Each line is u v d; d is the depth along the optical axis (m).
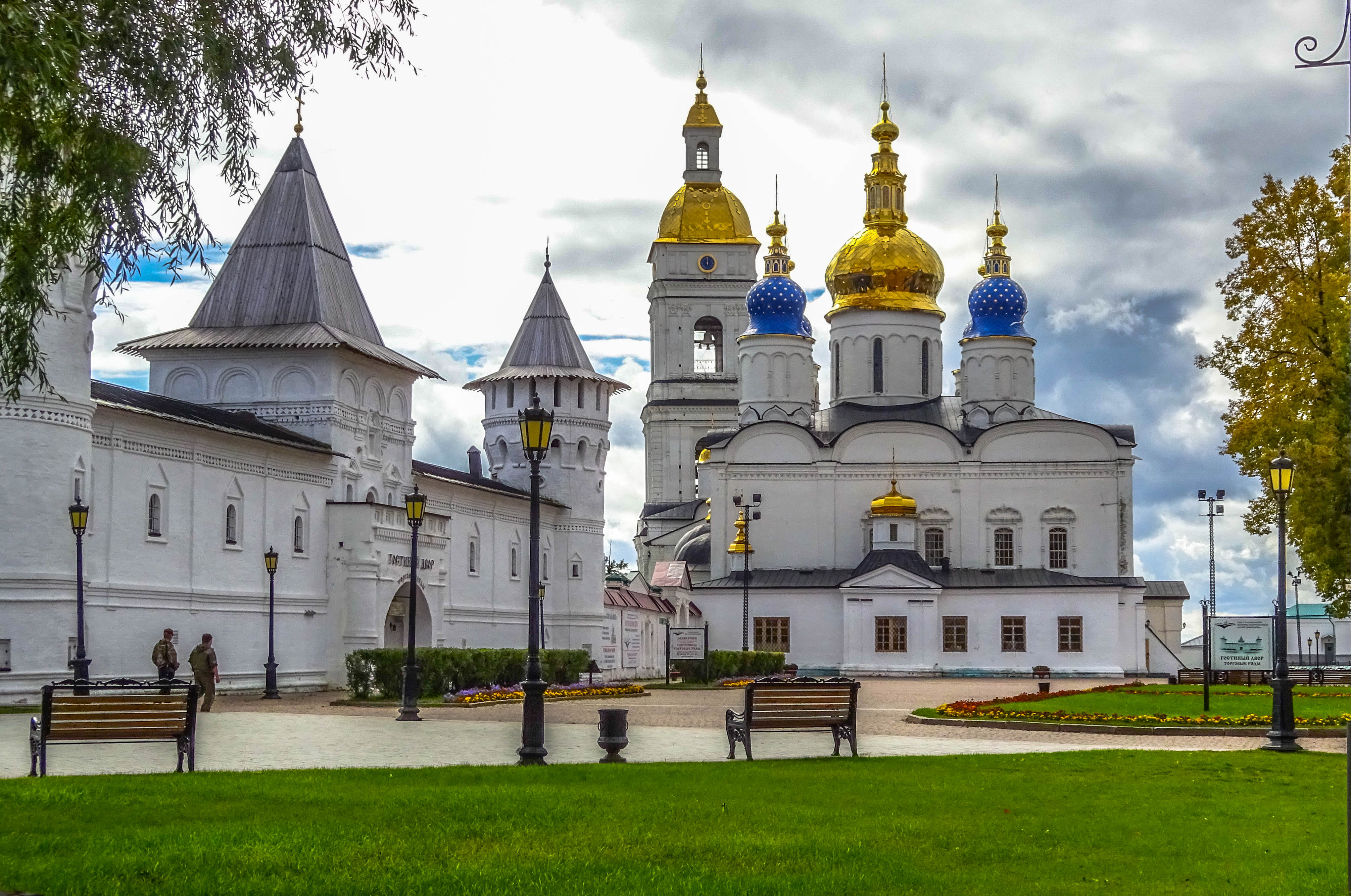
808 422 98.06
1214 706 41.91
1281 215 46.53
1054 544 92.56
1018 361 96.88
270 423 58.59
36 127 19.19
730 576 92.50
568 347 78.81
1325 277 44.97
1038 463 92.81
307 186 61.69
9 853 14.10
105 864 13.55
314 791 18.61
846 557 93.69
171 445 49.78
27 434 41.72
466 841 15.07
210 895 12.59
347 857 14.16
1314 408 44.59
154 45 20.20
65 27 17.89
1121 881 13.42
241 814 16.67
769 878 13.34
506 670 52.75
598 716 39.16
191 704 21.84
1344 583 45.91
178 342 58.38
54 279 20.64
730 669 71.75
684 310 131.88
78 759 25.23
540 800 17.89
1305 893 12.91
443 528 64.69
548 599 76.62
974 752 27.20
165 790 18.53
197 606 50.88
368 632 58.38
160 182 20.69
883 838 15.51
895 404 99.00
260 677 54.31
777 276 100.19
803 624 89.94
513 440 76.94
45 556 42.06
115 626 46.44
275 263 60.25
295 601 56.41
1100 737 32.38
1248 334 46.84
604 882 13.14
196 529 51.09
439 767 22.52
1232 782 21.14
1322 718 34.72
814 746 29.33
